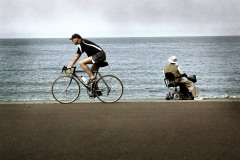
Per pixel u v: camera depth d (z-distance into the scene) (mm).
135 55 117188
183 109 8836
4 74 63188
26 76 59875
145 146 5566
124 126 7012
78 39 9797
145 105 9477
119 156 5047
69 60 98062
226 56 106438
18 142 5859
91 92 10062
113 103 9922
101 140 5953
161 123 7262
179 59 94000
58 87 10148
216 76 59500
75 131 6625
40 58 106938
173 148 5445
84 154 5152
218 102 9945
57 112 8586
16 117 8000
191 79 11805
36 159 4934
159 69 70812
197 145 5605
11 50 170250
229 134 6320
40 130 6723
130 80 54219
